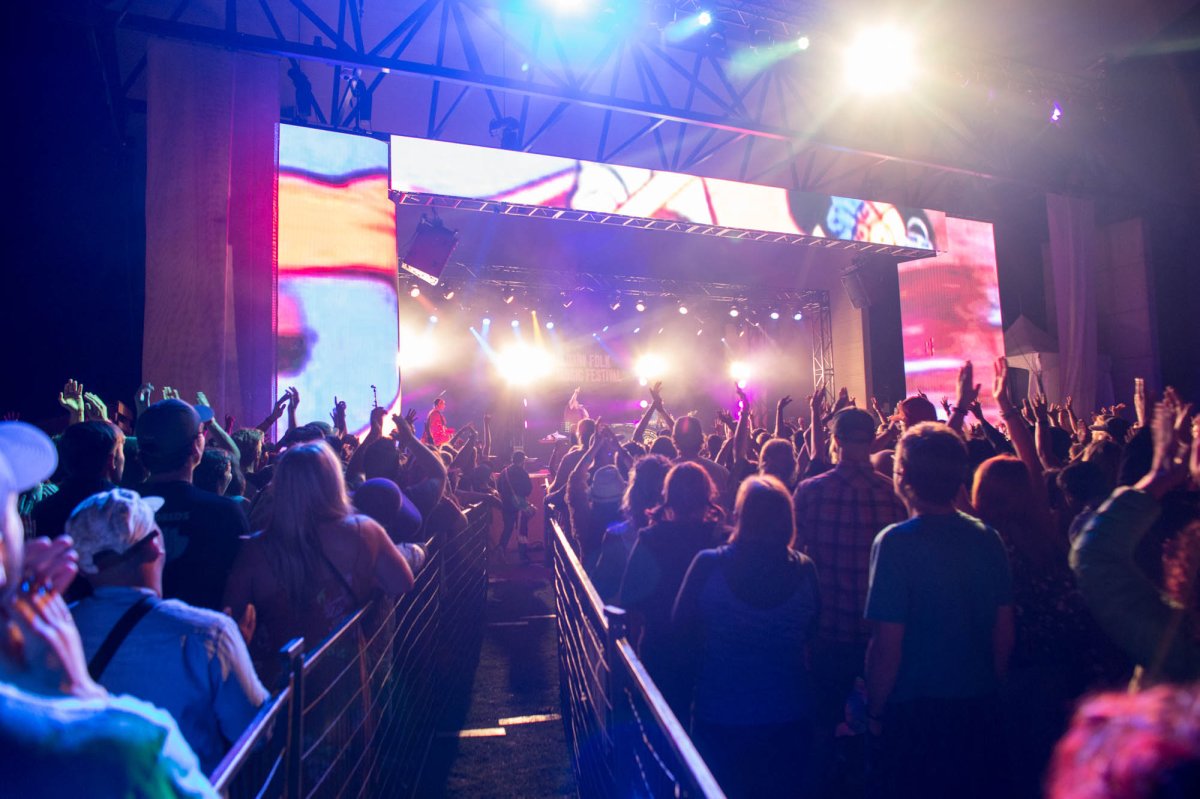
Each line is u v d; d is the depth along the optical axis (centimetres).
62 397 389
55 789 67
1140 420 317
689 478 311
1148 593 160
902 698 231
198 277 800
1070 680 250
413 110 1290
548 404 2088
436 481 461
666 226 1225
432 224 1127
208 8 1026
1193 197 1551
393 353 968
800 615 250
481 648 659
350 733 255
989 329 1510
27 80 821
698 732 251
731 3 1045
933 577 230
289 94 1205
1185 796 47
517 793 385
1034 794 241
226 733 183
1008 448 508
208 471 324
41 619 76
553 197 1095
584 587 310
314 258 927
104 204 948
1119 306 1680
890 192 1653
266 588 251
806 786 245
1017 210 1733
